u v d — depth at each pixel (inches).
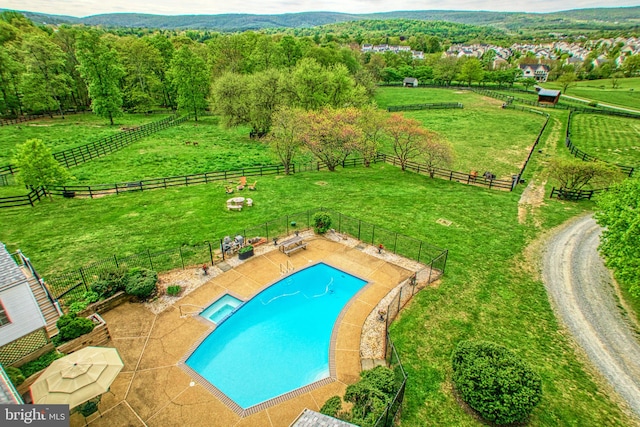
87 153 1749.5
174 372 537.3
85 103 3048.7
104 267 773.9
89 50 2295.8
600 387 535.2
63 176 1149.1
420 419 470.9
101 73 2333.9
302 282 768.3
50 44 2444.6
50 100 2475.4
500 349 498.9
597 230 1011.9
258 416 476.7
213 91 2185.0
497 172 1576.0
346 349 592.7
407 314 667.4
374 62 4547.2
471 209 1134.4
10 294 494.9
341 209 1114.1
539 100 3275.1
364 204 1155.9
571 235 983.6
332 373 547.5
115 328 615.5
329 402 467.8
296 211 1093.8
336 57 3348.9
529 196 1261.1
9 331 493.0
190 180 1378.0
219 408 485.7
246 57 3090.6
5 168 1451.8
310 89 2005.4
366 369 552.4
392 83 4778.5
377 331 631.2
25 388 482.9
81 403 412.8
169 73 2854.3
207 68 2915.8
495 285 764.6
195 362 560.4
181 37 4185.5
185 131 2406.5
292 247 876.0
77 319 564.4
